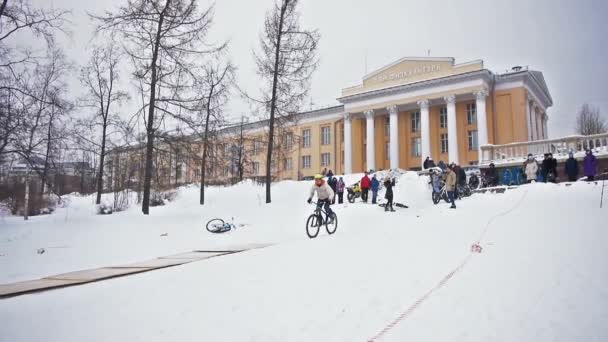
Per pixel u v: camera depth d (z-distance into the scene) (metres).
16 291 6.45
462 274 6.11
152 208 23.91
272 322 4.61
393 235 10.66
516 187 19.56
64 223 16.11
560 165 23.50
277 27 23.91
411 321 4.37
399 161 51.94
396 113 49.94
